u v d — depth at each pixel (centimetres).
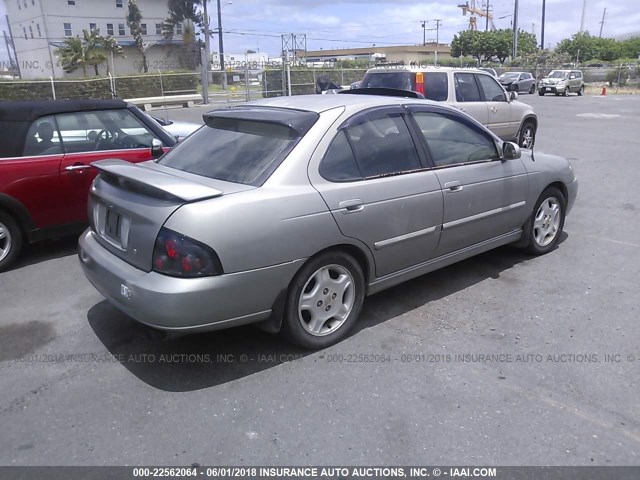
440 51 9612
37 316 436
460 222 445
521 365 356
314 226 347
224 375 349
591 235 622
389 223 391
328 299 375
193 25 6138
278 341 389
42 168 539
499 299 454
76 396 329
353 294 387
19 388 338
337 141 376
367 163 388
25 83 2481
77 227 576
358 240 374
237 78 4012
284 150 360
